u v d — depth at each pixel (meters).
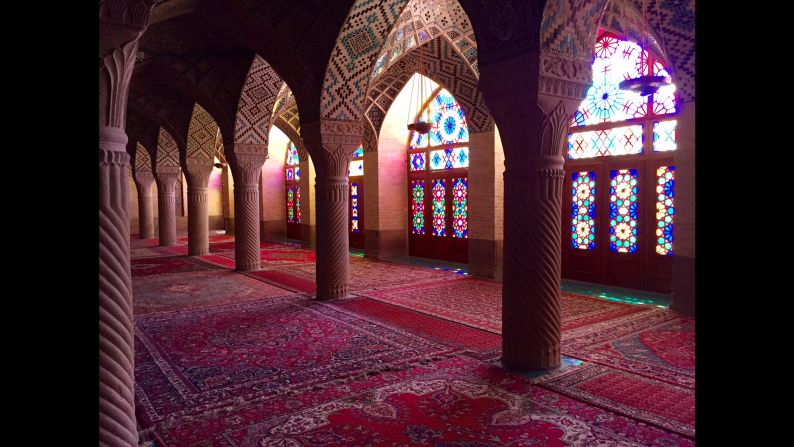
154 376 3.49
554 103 3.37
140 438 2.61
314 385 3.29
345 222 5.93
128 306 1.79
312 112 5.62
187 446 2.52
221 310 5.47
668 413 2.78
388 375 3.46
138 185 14.34
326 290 5.91
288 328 4.70
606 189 6.84
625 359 3.70
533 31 3.25
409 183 9.95
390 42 6.60
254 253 8.22
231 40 6.96
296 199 14.05
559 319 3.53
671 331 4.44
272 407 2.96
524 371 3.49
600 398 3.00
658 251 6.33
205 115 9.66
